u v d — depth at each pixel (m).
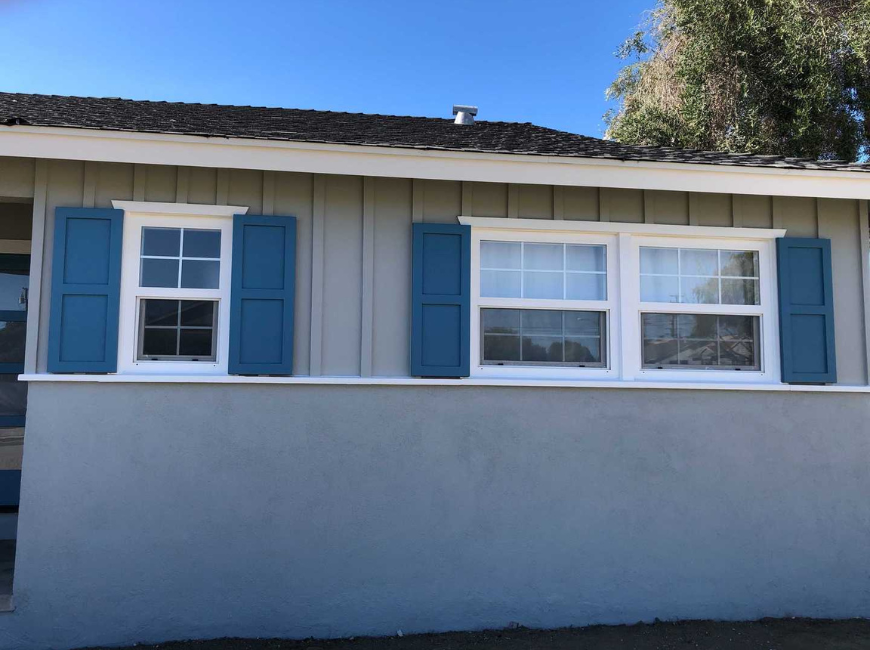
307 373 4.71
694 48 12.04
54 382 4.43
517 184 5.04
